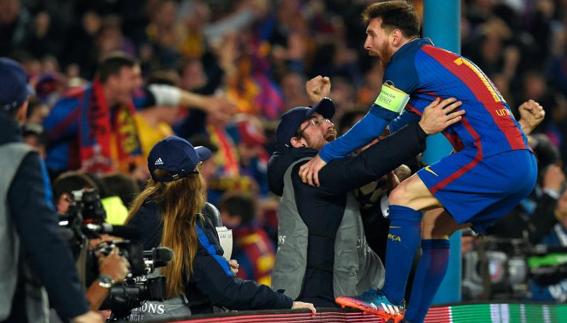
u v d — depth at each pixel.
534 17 60.38
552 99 50.03
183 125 34.31
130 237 15.06
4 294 13.57
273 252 30.38
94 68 44.81
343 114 24.73
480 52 53.41
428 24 21.52
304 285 18.09
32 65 39.66
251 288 17.06
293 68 49.12
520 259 23.56
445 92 17.64
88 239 14.69
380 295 17.97
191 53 46.56
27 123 29.38
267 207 34.38
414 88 17.69
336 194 18.06
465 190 17.56
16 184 13.51
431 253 18.47
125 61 28.75
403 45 18.02
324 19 55.34
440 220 18.44
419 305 18.36
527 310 21.34
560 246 24.11
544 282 25.23
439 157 20.95
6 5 43.12
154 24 47.34
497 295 23.19
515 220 25.34
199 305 17.33
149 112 30.31
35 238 13.45
